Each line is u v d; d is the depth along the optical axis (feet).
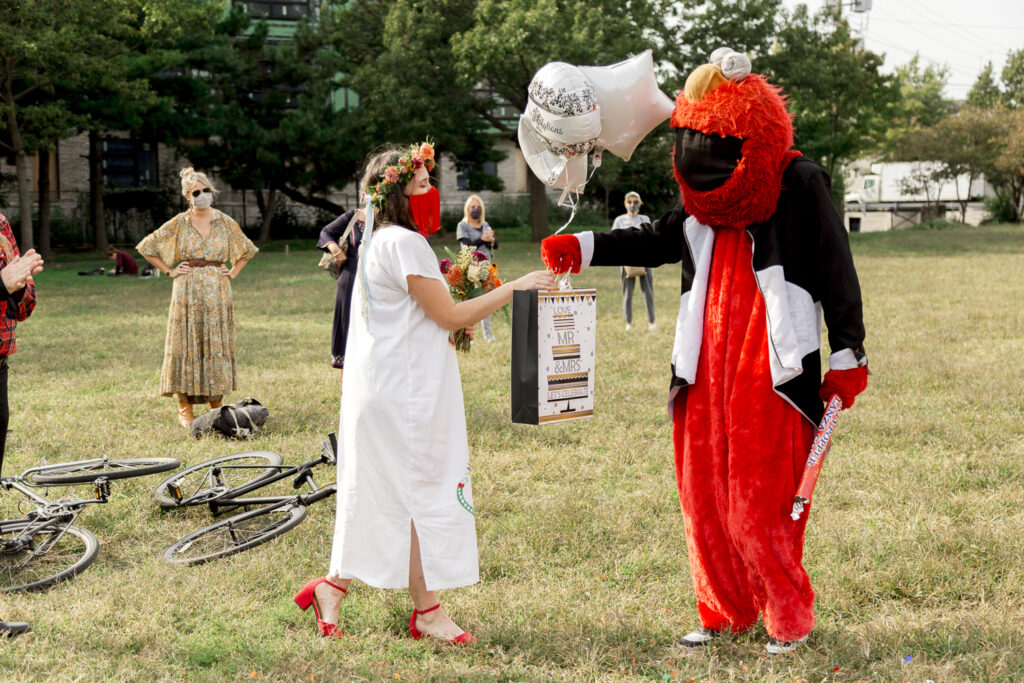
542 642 11.17
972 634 10.87
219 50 102.78
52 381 28.68
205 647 11.18
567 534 15.02
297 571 13.75
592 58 90.07
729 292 10.59
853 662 10.40
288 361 32.19
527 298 10.80
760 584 10.52
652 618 11.84
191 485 18.26
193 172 23.49
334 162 111.45
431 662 10.64
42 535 15.35
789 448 10.42
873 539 14.23
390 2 110.42
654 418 23.02
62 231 108.68
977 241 104.12
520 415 10.92
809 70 107.34
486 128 111.96
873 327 37.50
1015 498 16.20
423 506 10.92
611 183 128.47
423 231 11.43
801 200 10.27
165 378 23.17
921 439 20.25
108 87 85.10
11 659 10.84
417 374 10.91
